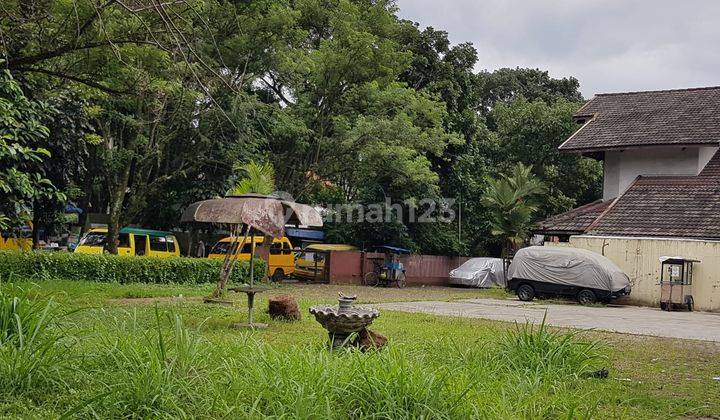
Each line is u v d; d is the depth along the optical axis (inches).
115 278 763.4
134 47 541.6
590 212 1030.4
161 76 636.1
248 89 1038.4
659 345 475.8
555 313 721.0
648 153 1042.1
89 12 492.1
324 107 1077.8
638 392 298.7
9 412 192.9
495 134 1577.3
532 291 906.7
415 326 513.7
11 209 605.6
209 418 196.7
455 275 1244.5
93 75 587.2
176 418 192.2
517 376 278.8
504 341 333.7
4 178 508.4
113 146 969.5
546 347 322.0
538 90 1919.3
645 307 883.4
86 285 676.7
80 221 1199.6
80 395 208.1
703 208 925.2
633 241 911.0
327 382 217.0
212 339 326.3
